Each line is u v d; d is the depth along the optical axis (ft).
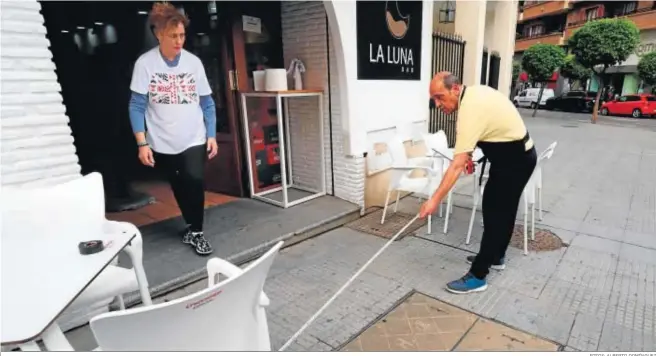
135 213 13.51
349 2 12.24
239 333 4.10
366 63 13.48
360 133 13.70
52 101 7.10
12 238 5.52
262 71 13.08
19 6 6.49
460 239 11.80
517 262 10.25
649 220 13.29
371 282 9.38
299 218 12.57
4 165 6.65
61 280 4.29
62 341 3.92
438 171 12.17
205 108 10.29
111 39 16.93
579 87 82.07
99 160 15.30
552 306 8.26
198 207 10.23
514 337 7.29
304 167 15.38
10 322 3.57
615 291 8.81
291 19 13.96
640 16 67.31
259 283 4.10
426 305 8.39
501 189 8.41
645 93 68.74
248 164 14.34
